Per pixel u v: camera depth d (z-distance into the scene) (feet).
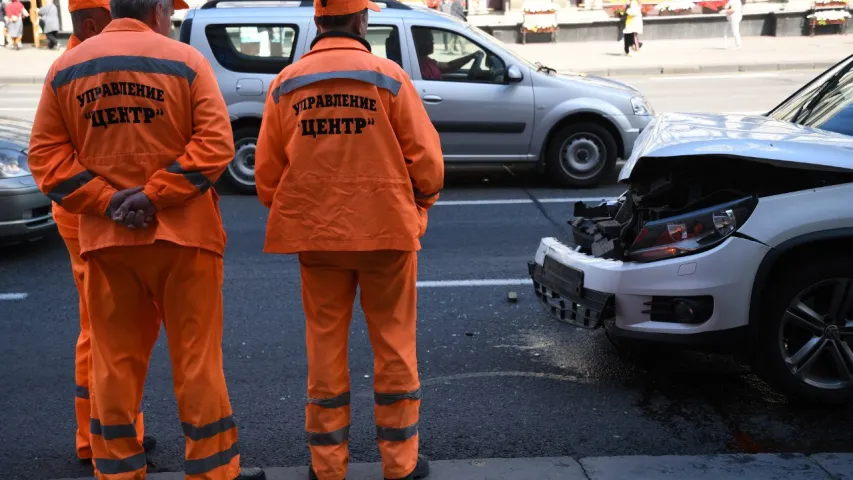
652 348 17.30
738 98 54.80
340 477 11.39
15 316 19.90
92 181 10.12
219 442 11.02
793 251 13.92
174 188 10.09
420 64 32.19
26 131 25.73
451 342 17.98
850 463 12.38
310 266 11.16
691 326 13.80
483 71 32.55
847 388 14.14
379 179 10.81
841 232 13.39
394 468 11.37
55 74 10.37
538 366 16.66
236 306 20.47
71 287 22.00
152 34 10.43
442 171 11.28
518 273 22.72
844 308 13.91
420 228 11.20
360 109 10.72
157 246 10.32
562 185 33.50
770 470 12.21
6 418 14.76
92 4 11.60
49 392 15.84
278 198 11.05
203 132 10.28
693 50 80.69
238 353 17.58
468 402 15.12
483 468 12.35
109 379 10.65
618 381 15.90
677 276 13.70
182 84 10.32
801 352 14.07
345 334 11.44
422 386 15.84
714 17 89.30
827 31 88.28
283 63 31.99
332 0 10.87
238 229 27.71
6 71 72.95
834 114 15.96
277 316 19.77
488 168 37.76
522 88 32.42
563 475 12.12
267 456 13.32
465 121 32.37
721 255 13.53
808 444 13.39
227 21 32.01
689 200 15.03
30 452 13.53
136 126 10.19
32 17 90.48
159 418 14.69
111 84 10.15
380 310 11.35
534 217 28.84
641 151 15.05
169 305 10.64
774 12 88.58
